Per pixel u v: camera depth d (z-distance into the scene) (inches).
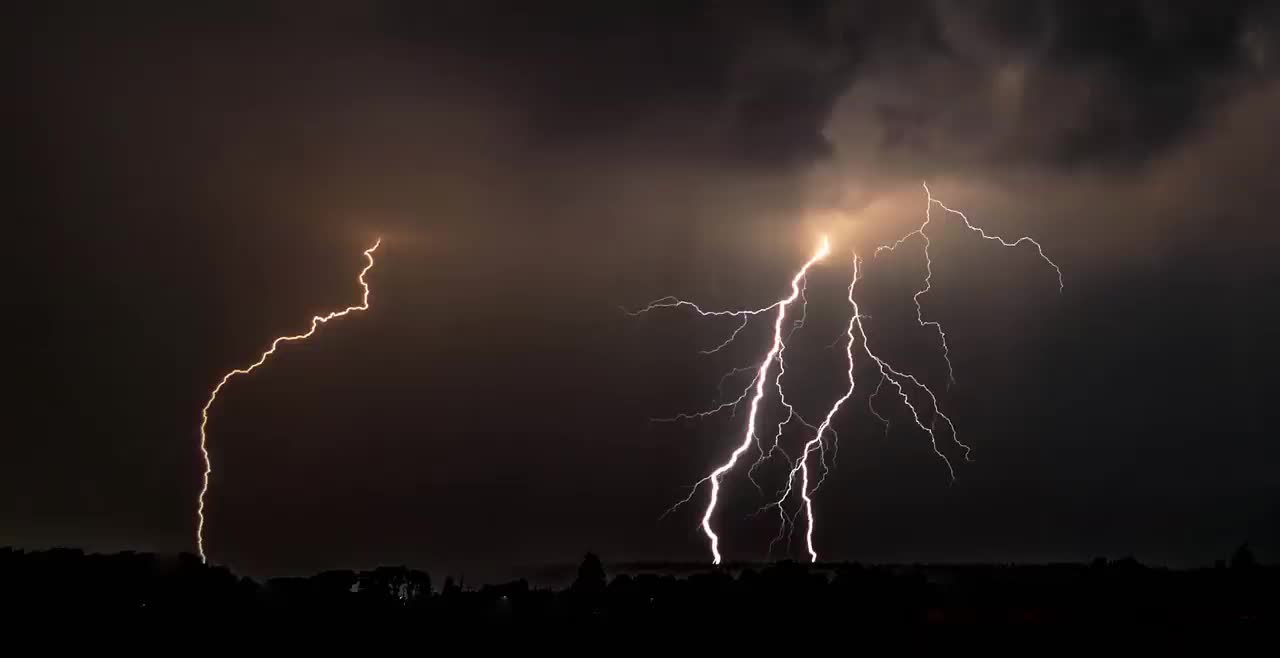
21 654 478.0
